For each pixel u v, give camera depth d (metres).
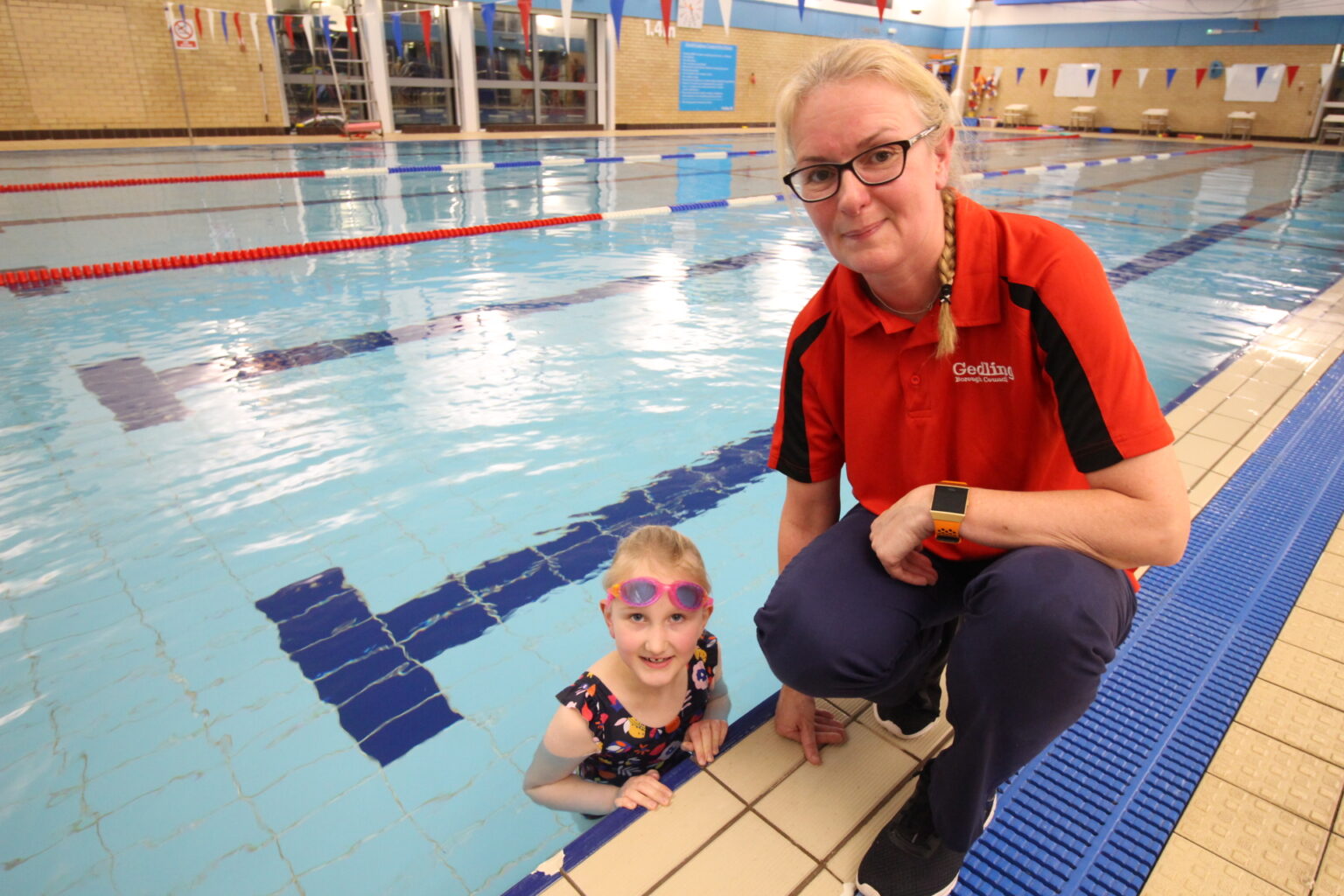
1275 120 16.23
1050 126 19.33
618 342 3.81
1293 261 5.78
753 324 4.14
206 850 1.32
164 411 2.96
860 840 1.11
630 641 1.13
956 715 0.92
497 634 1.86
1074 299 0.87
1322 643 1.54
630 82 15.91
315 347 3.66
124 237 5.90
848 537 1.09
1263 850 1.11
